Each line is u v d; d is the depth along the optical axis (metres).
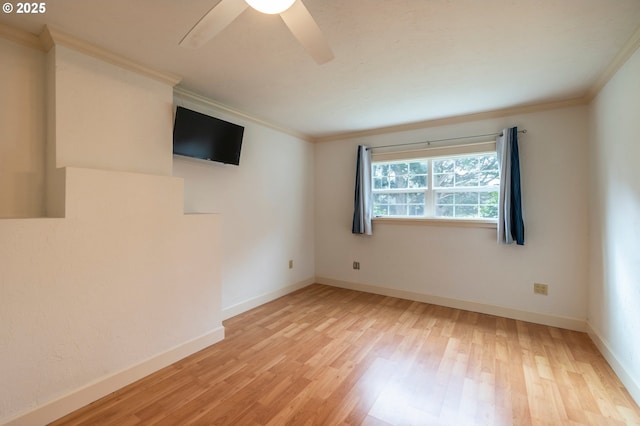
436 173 3.58
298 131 4.00
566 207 2.84
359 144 4.07
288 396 1.81
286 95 2.72
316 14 1.56
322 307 3.41
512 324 2.94
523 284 3.05
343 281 4.25
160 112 2.29
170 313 2.18
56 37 1.72
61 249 1.64
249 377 2.01
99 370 1.79
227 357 2.28
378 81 2.41
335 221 4.31
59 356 1.63
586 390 1.87
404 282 3.75
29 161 1.77
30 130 1.77
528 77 2.32
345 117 3.36
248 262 3.36
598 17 1.58
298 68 2.19
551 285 2.92
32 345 1.54
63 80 1.77
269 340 2.57
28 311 1.53
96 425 1.56
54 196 1.74
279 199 3.81
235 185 3.19
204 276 2.43
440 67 2.17
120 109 2.04
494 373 2.06
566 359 2.25
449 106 2.99
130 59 2.04
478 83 2.44
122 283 1.90
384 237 3.89
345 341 2.55
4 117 1.68
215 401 1.76
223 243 3.06
